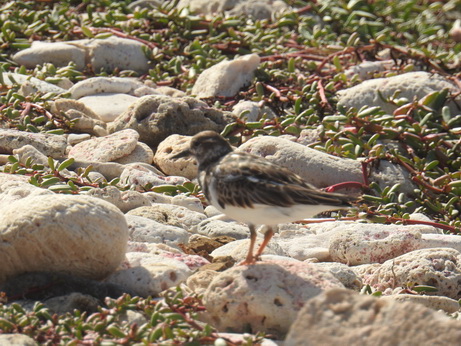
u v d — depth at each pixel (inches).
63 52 625.3
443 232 450.0
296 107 568.1
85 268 331.0
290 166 494.9
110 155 489.7
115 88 580.1
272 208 330.3
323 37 729.0
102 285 332.2
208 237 407.8
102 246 325.7
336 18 773.9
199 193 462.3
